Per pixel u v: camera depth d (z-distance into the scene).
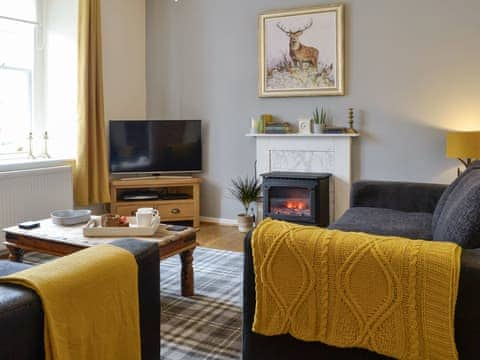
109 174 5.10
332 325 1.51
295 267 1.53
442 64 4.25
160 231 2.86
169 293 3.00
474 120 4.18
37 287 1.28
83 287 1.40
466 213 1.64
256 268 1.60
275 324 1.59
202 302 2.85
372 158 4.59
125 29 5.29
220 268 3.55
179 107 5.47
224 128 5.25
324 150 4.70
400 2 4.36
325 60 4.67
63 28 4.57
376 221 2.93
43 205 4.14
